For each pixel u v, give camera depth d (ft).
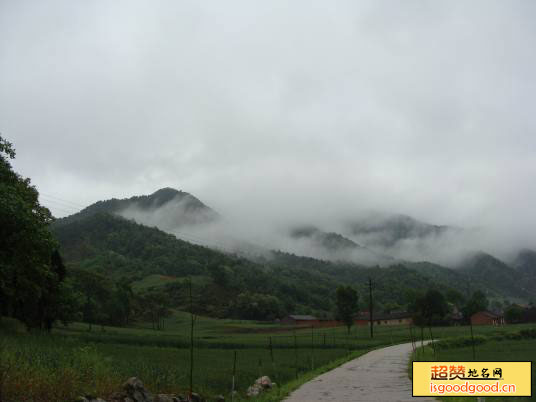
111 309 383.86
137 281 582.35
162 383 58.85
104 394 45.50
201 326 423.23
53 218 153.48
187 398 56.08
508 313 482.28
